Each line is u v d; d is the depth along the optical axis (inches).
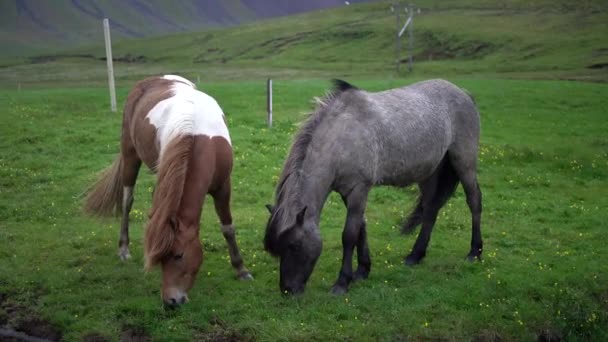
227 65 3472.0
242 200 460.1
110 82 762.2
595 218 436.8
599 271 334.6
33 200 443.5
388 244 375.2
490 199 482.3
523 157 613.0
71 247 356.5
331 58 3651.6
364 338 256.4
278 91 943.7
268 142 616.1
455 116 339.3
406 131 308.3
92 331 264.2
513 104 919.0
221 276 318.0
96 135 627.8
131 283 307.9
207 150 280.4
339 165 289.6
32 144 597.6
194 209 266.7
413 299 293.9
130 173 333.7
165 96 311.9
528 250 370.9
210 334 261.7
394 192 490.6
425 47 3686.0
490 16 4357.8
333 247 366.3
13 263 328.5
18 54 6658.5
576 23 3703.3
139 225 401.4
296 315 271.0
